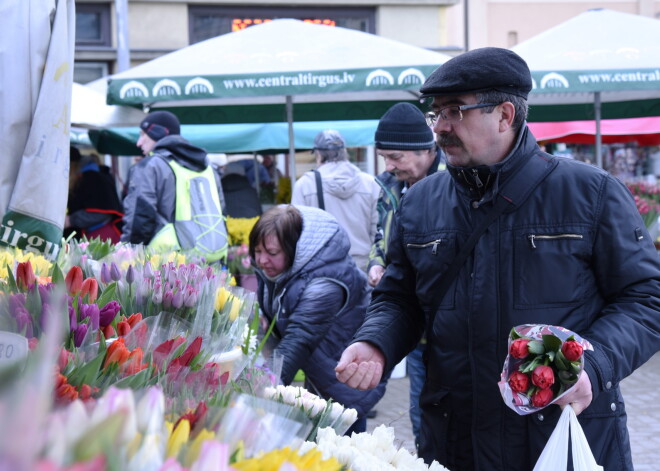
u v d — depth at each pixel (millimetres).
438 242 2529
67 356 1664
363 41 7336
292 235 3592
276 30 7520
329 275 3596
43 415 1001
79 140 10953
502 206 2426
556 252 2385
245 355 2320
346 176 6305
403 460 1906
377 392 3779
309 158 14750
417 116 4531
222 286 2707
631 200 2445
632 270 2354
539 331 2180
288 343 3510
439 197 2602
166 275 2564
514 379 2148
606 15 7953
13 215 3064
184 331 2125
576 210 2389
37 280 2156
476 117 2385
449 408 2525
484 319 2422
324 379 3660
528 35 17266
